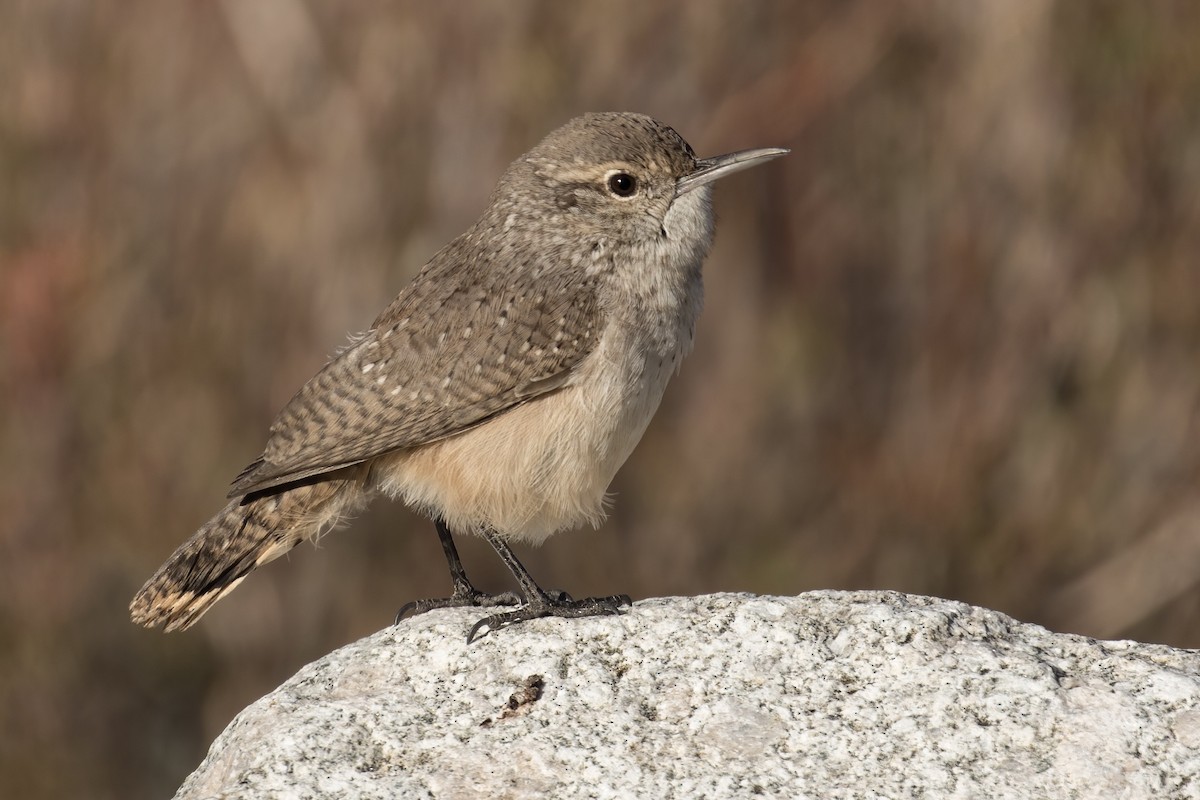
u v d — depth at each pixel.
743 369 16.36
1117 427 16.16
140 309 15.36
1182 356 16.09
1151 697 6.13
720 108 15.68
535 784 5.90
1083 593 16.09
